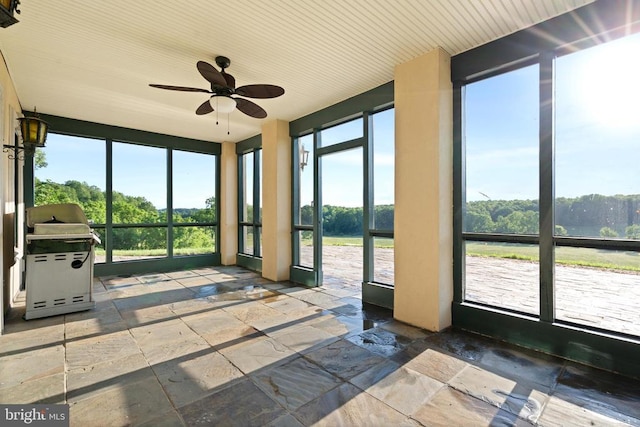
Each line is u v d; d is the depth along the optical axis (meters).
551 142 2.71
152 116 5.15
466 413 1.87
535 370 2.37
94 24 2.67
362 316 3.59
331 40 2.94
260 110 3.59
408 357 2.58
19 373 2.31
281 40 2.94
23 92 4.14
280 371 2.36
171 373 2.33
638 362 2.24
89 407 1.92
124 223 5.91
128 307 3.88
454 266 3.29
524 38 2.79
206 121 5.46
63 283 3.59
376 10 2.51
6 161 3.50
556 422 1.79
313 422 1.80
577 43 2.55
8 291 3.64
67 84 3.90
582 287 2.61
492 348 2.75
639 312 2.38
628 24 2.30
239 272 6.11
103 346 2.78
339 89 4.12
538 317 2.79
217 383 2.20
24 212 4.77
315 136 5.07
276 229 5.37
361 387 2.15
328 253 6.76
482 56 3.04
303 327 3.24
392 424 1.78
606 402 1.97
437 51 3.11
